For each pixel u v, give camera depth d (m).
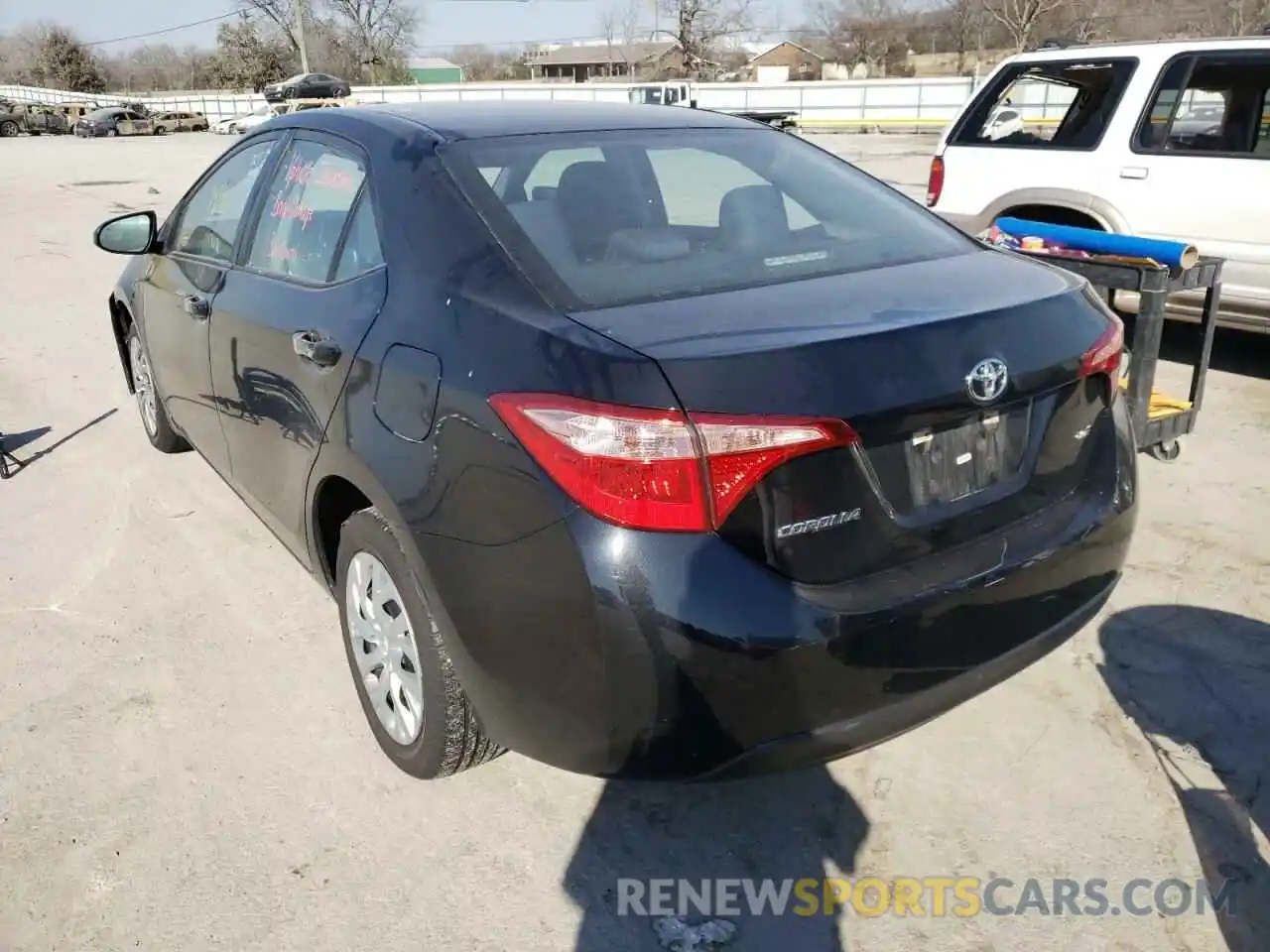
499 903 2.52
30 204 16.67
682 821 2.77
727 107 38.44
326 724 3.18
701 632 2.06
